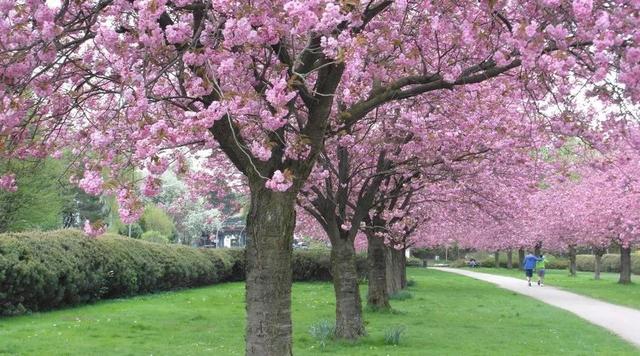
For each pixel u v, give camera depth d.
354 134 11.18
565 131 8.21
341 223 11.51
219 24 5.29
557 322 14.72
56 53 5.12
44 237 15.78
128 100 4.89
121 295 19.30
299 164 5.87
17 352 9.45
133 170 5.24
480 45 7.00
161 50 5.27
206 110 4.85
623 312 17.23
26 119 5.88
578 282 31.27
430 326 13.45
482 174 13.52
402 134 11.24
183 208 20.30
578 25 5.12
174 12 5.93
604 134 8.27
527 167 13.46
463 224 22.84
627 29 5.06
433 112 11.02
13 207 22.22
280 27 5.07
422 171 11.90
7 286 13.66
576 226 29.92
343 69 5.83
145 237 43.78
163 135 4.75
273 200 5.79
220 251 28.86
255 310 5.79
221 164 13.70
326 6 4.66
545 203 30.94
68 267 15.72
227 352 9.95
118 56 5.12
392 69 7.70
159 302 18.39
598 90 6.54
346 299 11.22
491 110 10.79
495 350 10.48
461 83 6.57
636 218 23.14
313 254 30.34
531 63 5.30
